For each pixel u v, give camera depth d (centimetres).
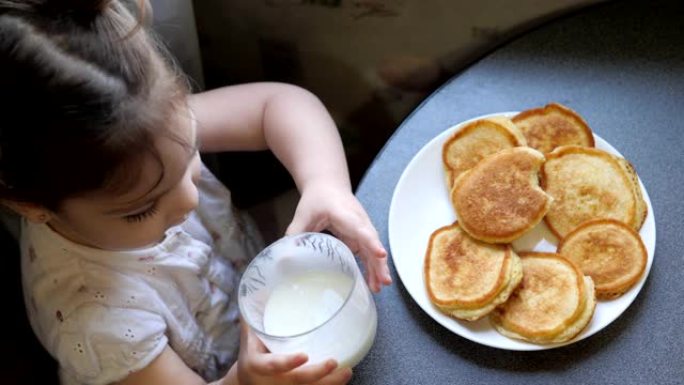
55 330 80
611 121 88
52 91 63
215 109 98
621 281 75
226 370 93
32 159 66
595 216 79
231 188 122
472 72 95
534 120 86
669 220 80
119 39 66
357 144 122
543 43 95
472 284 76
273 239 113
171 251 86
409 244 82
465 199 80
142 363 81
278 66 116
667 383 72
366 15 105
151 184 68
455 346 76
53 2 64
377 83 113
